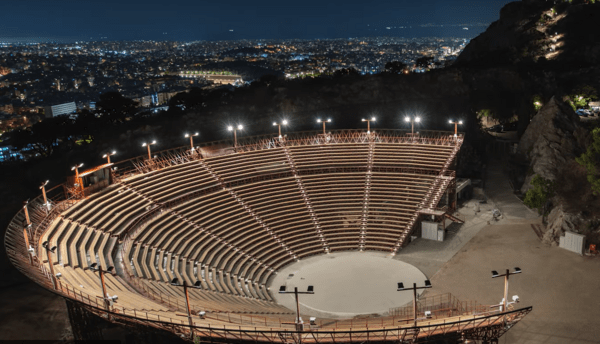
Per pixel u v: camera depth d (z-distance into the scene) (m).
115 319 32.09
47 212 46.53
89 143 86.62
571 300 42.50
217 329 30.34
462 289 46.12
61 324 45.09
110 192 53.00
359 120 96.44
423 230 58.69
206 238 53.38
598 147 58.03
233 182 62.75
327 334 32.16
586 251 51.44
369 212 61.31
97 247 44.03
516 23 144.75
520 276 47.53
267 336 31.11
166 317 31.58
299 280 50.88
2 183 72.56
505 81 108.50
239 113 95.00
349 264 53.69
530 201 59.75
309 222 60.16
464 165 80.75
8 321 45.56
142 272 42.84
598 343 36.53
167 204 55.62
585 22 132.75
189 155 66.88
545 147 69.00
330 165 67.94
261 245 55.75
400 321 35.97
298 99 97.81
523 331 38.44
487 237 57.28
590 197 56.84
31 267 36.12
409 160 67.44
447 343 33.28
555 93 106.69
